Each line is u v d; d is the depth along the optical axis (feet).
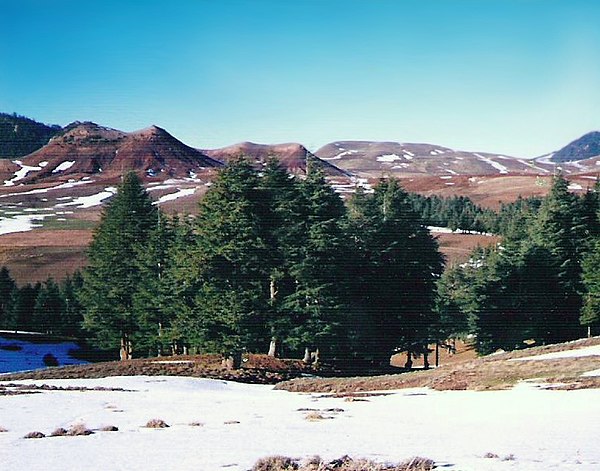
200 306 179.42
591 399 85.10
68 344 273.75
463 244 458.50
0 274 313.12
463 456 47.26
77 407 92.58
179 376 162.61
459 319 249.75
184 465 45.50
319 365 194.90
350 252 205.26
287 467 43.62
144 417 81.10
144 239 237.25
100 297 229.45
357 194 223.71
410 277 213.87
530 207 348.59
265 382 164.55
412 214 219.61
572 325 229.25
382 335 210.18
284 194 203.10
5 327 309.83
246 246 179.93
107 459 48.55
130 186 241.96
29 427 71.05
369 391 127.85
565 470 40.63
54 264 398.21
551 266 229.04
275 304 188.24
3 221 557.74
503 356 143.95
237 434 63.16
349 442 56.54
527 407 80.89
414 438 58.44
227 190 187.42
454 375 128.06
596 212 239.50
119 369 168.25
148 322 215.72
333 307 191.42
